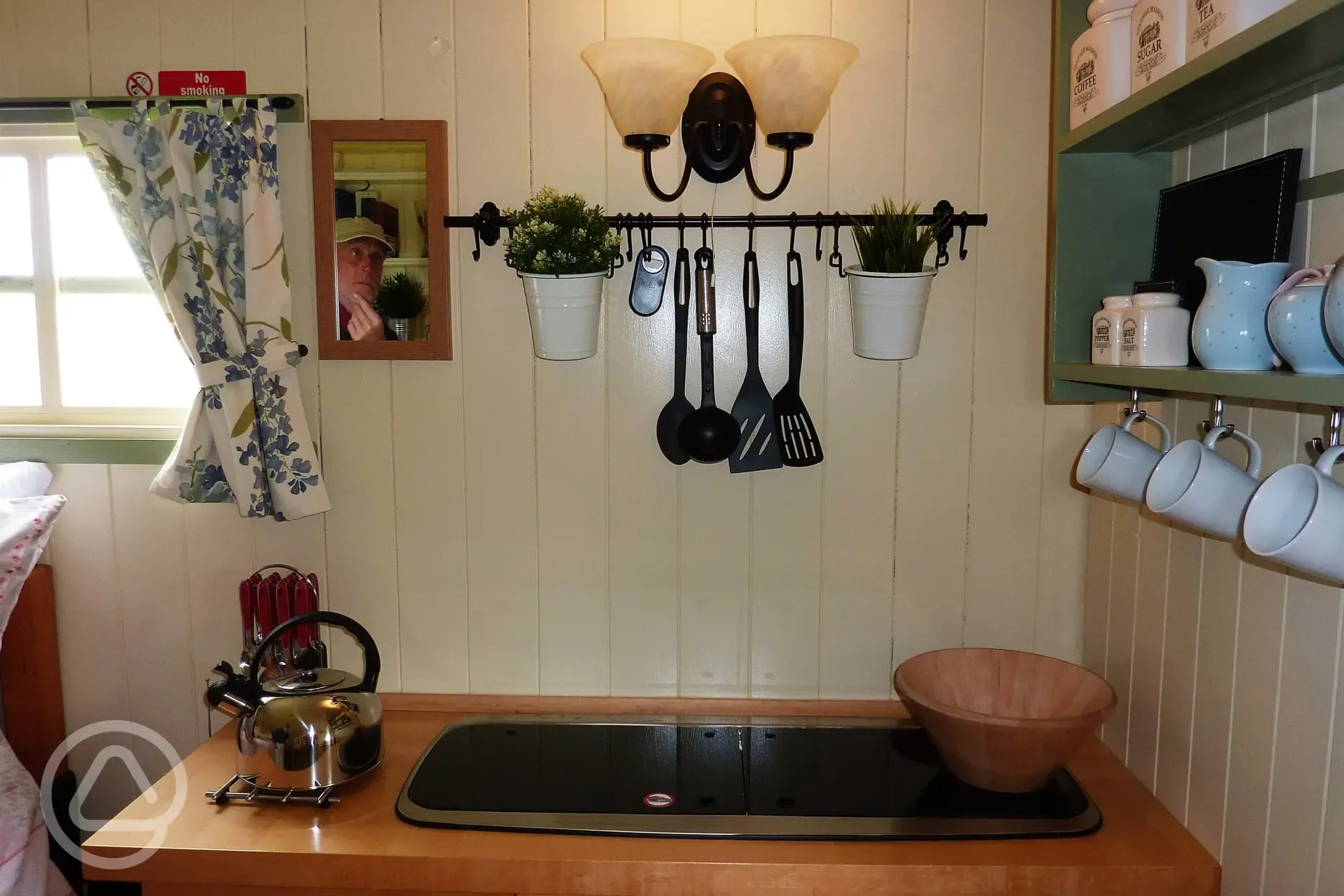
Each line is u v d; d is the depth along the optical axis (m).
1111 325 1.12
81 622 1.57
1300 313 0.76
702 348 1.45
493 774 1.32
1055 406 1.48
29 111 1.46
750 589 1.52
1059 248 1.25
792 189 1.46
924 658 1.42
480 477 1.52
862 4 1.43
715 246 1.47
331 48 1.45
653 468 1.51
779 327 1.48
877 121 1.45
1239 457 1.09
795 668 1.54
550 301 1.33
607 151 1.46
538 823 1.18
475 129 1.46
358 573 1.55
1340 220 0.88
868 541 1.51
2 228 1.60
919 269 1.33
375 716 1.31
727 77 1.41
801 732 1.45
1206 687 1.14
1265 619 1.02
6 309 1.60
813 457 1.47
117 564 1.56
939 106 1.44
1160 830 1.18
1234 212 1.03
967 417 1.49
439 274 1.46
